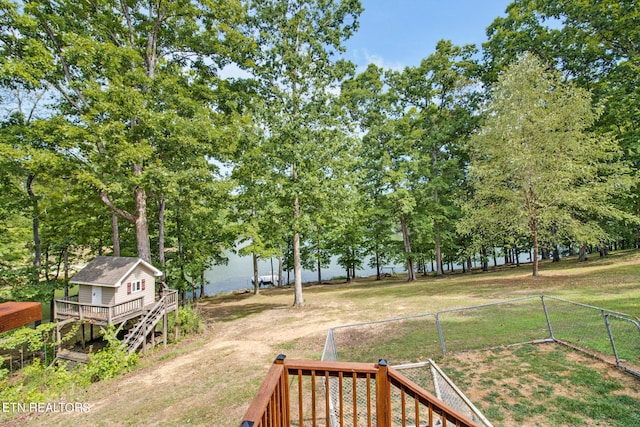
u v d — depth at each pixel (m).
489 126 17.14
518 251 30.27
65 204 15.23
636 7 17.78
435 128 26.47
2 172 12.28
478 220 17.84
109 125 11.21
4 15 11.54
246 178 17.06
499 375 6.47
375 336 10.56
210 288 40.38
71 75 13.43
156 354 12.16
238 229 24.28
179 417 6.14
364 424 5.00
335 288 27.61
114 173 12.03
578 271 17.75
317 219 17.47
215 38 15.60
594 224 16.25
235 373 8.38
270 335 12.55
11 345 9.91
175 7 14.15
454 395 5.25
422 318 12.11
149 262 14.78
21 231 17.83
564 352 7.28
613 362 6.47
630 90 18.75
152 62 15.41
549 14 21.05
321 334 11.76
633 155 17.84
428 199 24.86
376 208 25.92
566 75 21.84
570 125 15.47
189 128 13.05
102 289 13.09
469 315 11.52
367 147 25.16
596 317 9.16
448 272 33.84
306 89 18.33
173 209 20.98
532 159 15.16
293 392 6.47
